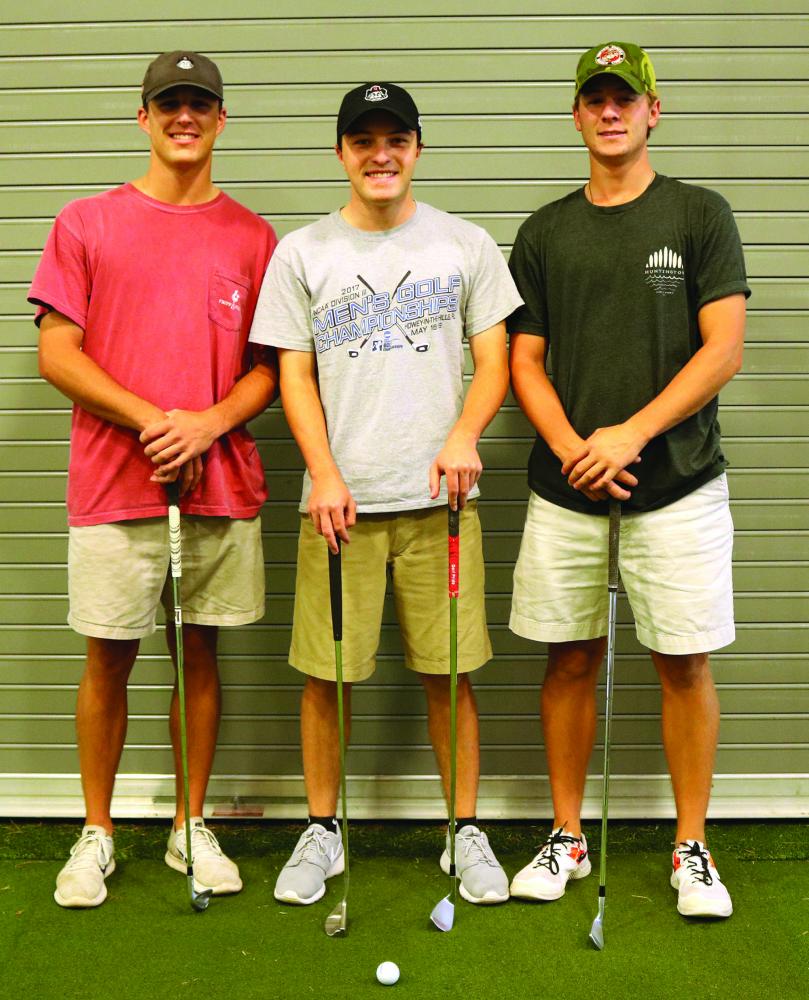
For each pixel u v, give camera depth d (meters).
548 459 2.47
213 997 2.04
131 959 2.18
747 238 2.84
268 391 2.51
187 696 2.59
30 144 2.85
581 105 2.35
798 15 2.78
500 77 2.80
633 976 2.11
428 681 2.56
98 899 2.40
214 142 2.68
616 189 2.38
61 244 2.37
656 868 2.60
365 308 2.37
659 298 2.31
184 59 2.34
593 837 2.81
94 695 2.51
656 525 2.37
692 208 2.33
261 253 2.52
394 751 2.95
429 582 2.46
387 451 2.37
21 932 2.29
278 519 2.92
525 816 2.94
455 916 2.35
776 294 2.86
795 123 2.81
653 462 2.36
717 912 2.30
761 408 2.88
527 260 2.47
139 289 2.38
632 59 2.29
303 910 2.38
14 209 2.87
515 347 2.50
